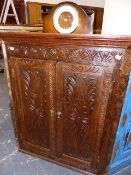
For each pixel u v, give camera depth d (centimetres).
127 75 109
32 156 173
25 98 147
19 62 135
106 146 134
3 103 297
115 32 184
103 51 106
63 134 145
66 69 121
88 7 518
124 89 113
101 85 116
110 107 120
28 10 486
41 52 123
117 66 107
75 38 105
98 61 110
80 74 118
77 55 113
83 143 141
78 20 122
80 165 152
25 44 125
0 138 204
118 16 177
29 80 138
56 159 161
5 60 139
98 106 123
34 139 163
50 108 139
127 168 163
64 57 117
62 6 123
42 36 112
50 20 128
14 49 131
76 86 123
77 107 129
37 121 151
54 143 153
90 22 129
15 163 165
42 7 501
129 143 150
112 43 100
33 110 148
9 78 145
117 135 133
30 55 128
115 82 112
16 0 466
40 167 161
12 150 182
